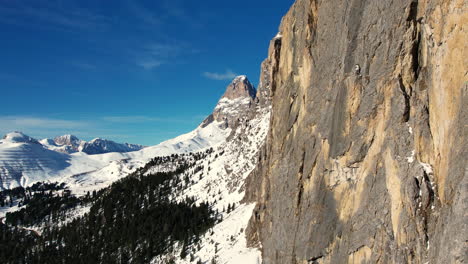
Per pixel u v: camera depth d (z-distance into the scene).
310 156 32.72
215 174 149.88
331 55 30.61
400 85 21.23
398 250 19.62
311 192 31.86
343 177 26.91
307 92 35.34
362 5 25.42
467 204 14.03
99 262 109.81
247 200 92.88
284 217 36.91
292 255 33.47
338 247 26.39
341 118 27.02
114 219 145.62
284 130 41.31
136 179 193.88
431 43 19.28
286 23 46.66
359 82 25.17
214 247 71.06
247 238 60.66
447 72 17.36
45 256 126.88
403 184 19.75
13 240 157.75
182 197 145.00
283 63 46.34
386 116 22.34
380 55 23.16
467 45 15.98
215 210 107.00
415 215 18.56
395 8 21.91
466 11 16.19
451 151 16.34
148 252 97.25
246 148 138.50
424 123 19.22
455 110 16.48
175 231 102.81
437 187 17.83
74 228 148.88
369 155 23.94
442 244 15.17
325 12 32.97
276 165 43.22
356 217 24.36
